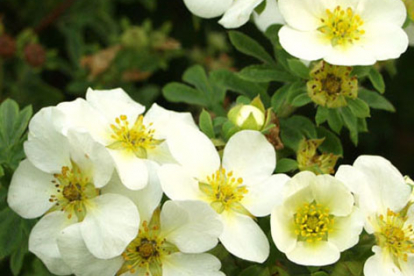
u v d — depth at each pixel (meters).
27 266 0.37
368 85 0.44
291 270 0.32
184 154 0.32
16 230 0.33
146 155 0.32
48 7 0.46
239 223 0.32
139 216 0.31
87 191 0.31
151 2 0.46
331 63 0.33
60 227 0.32
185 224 0.31
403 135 0.51
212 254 0.32
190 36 0.49
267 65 0.35
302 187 0.31
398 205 0.32
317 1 0.33
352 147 0.48
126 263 0.31
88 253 0.31
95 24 0.46
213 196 0.32
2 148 0.34
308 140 0.35
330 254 0.31
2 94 0.44
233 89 0.36
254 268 0.32
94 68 0.43
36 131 0.32
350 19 0.33
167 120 0.33
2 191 0.34
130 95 0.44
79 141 0.31
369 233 0.31
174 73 0.48
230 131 0.33
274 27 0.35
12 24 0.47
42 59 0.43
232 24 0.34
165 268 0.31
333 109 0.34
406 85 0.49
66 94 0.47
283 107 0.35
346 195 0.31
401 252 0.32
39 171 0.32
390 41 0.33
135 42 0.44
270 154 0.32
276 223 0.31
